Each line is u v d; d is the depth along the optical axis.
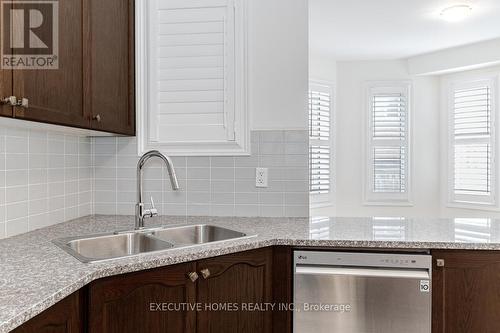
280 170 2.21
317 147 4.68
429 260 1.58
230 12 2.21
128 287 1.27
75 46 1.57
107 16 1.87
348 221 2.10
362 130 4.88
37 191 1.80
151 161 2.27
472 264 1.58
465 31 3.75
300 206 2.20
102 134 2.11
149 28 2.23
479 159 4.46
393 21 3.46
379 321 1.58
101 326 1.21
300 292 1.62
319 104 4.69
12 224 1.64
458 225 1.97
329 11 3.22
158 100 2.24
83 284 1.09
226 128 2.21
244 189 2.23
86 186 2.24
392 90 4.82
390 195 4.86
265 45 2.21
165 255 1.36
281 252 1.68
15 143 1.65
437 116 4.83
